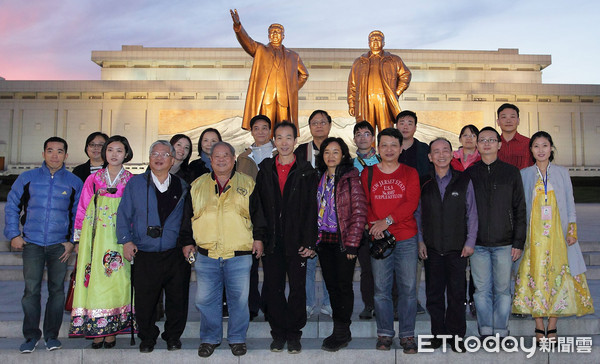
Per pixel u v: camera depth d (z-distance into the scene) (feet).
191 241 13.57
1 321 15.12
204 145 18.01
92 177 14.17
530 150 14.96
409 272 13.65
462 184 13.70
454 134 101.35
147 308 13.42
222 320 15.29
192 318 15.71
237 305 13.51
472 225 13.61
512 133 17.83
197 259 13.66
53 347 13.57
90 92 103.86
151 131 102.17
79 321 13.37
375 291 13.78
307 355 13.60
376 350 13.64
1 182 94.63
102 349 13.70
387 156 13.84
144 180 13.73
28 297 13.58
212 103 101.76
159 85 102.63
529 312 14.24
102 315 13.19
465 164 17.53
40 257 13.80
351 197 13.37
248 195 13.82
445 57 120.67
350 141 96.63
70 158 102.99
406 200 13.66
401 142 14.02
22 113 104.47
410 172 13.97
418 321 15.51
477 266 14.01
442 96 102.37
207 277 13.48
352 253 12.94
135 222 13.52
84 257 13.61
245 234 13.58
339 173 13.55
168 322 13.67
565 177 14.62
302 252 13.20
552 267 14.10
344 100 99.09
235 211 13.56
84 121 103.55
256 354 13.56
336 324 13.64
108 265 13.50
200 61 120.88
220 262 13.55
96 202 13.82
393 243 13.33
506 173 13.99
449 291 13.67
